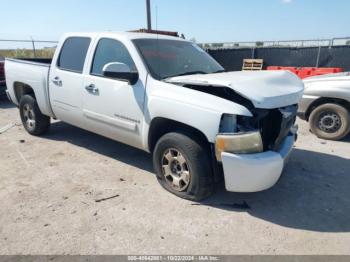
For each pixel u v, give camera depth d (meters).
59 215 3.22
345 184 4.09
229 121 3.05
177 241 2.86
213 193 3.72
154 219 3.19
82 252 2.69
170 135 3.47
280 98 3.17
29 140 5.57
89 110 4.39
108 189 3.79
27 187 3.80
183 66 4.10
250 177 3.06
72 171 4.29
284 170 4.47
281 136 3.29
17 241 2.80
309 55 14.23
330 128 5.90
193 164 3.32
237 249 2.78
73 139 5.62
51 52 17.03
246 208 3.45
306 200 3.66
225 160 3.06
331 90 5.71
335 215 3.36
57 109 4.97
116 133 4.18
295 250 2.79
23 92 5.84
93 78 4.25
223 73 3.84
